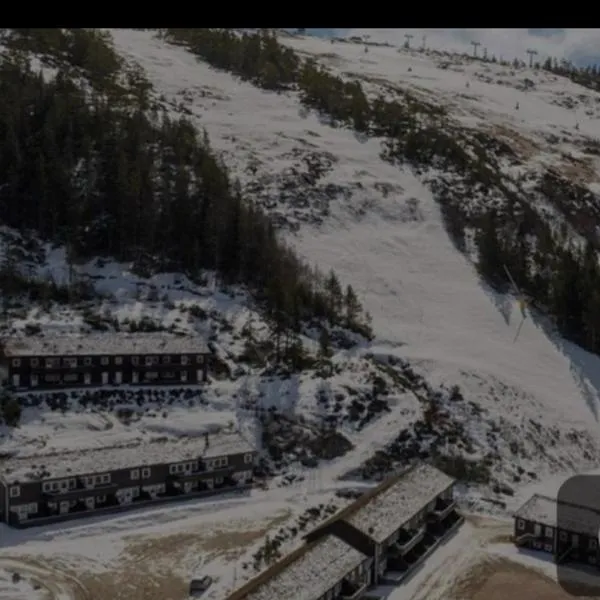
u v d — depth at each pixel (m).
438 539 74.19
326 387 96.12
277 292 107.69
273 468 85.81
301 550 61.94
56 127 130.00
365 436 91.31
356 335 108.81
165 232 117.38
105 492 75.19
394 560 67.94
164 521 74.69
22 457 75.56
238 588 63.03
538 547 74.06
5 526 70.94
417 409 96.56
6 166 120.00
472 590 65.50
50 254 112.06
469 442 94.38
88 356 90.06
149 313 103.25
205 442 83.25
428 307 120.56
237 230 116.56
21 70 147.88
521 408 102.44
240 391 93.94
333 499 81.56
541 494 86.81
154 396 90.94
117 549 68.75
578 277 123.06
